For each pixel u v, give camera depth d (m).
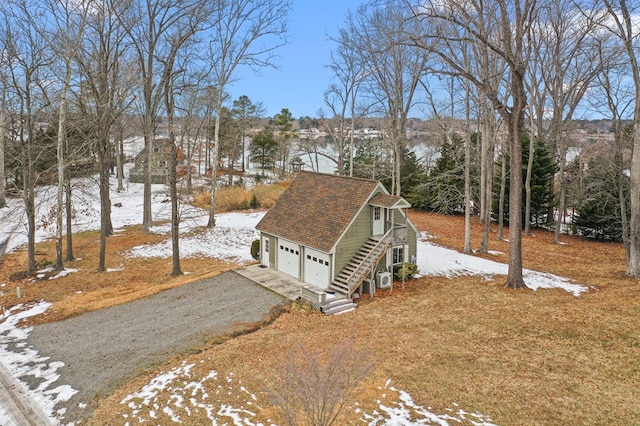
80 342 16.62
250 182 58.53
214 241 31.94
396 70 34.56
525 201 38.34
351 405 11.70
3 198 39.47
